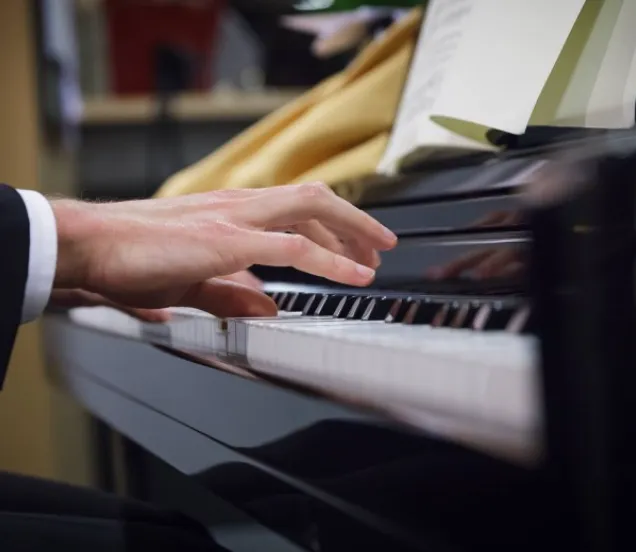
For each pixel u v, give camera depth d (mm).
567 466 250
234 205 612
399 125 763
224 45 2385
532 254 258
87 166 2320
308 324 514
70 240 550
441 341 364
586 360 244
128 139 2332
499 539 286
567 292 247
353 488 383
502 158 616
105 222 562
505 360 290
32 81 1962
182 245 557
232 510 1150
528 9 637
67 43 2117
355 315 567
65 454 1979
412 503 338
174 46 2322
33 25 1970
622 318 243
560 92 619
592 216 244
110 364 927
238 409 520
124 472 1312
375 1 1367
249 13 2264
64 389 1265
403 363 342
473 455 298
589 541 246
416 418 332
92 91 2408
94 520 676
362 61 967
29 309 534
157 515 718
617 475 242
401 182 713
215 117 2299
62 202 580
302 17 1510
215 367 559
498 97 629
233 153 1092
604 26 600
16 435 1952
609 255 244
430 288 626
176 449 674
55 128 2096
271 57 2264
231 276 749
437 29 750
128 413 847
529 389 264
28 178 1963
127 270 553
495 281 553
